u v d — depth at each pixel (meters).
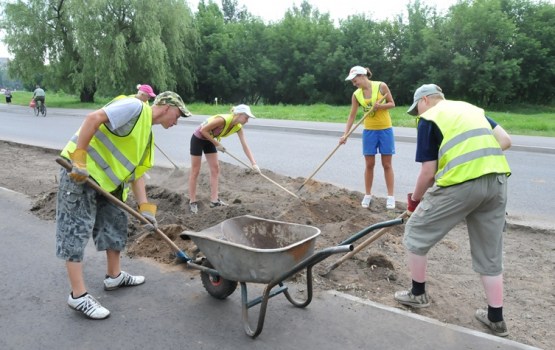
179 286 4.13
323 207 6.25
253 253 3.12
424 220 3.49
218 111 28.16
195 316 3.62
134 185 4.02
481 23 38.72
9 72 36.06
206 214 5.87
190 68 43.53
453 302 3.92
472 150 3.28
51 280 4.23
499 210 3.38
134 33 33.91
